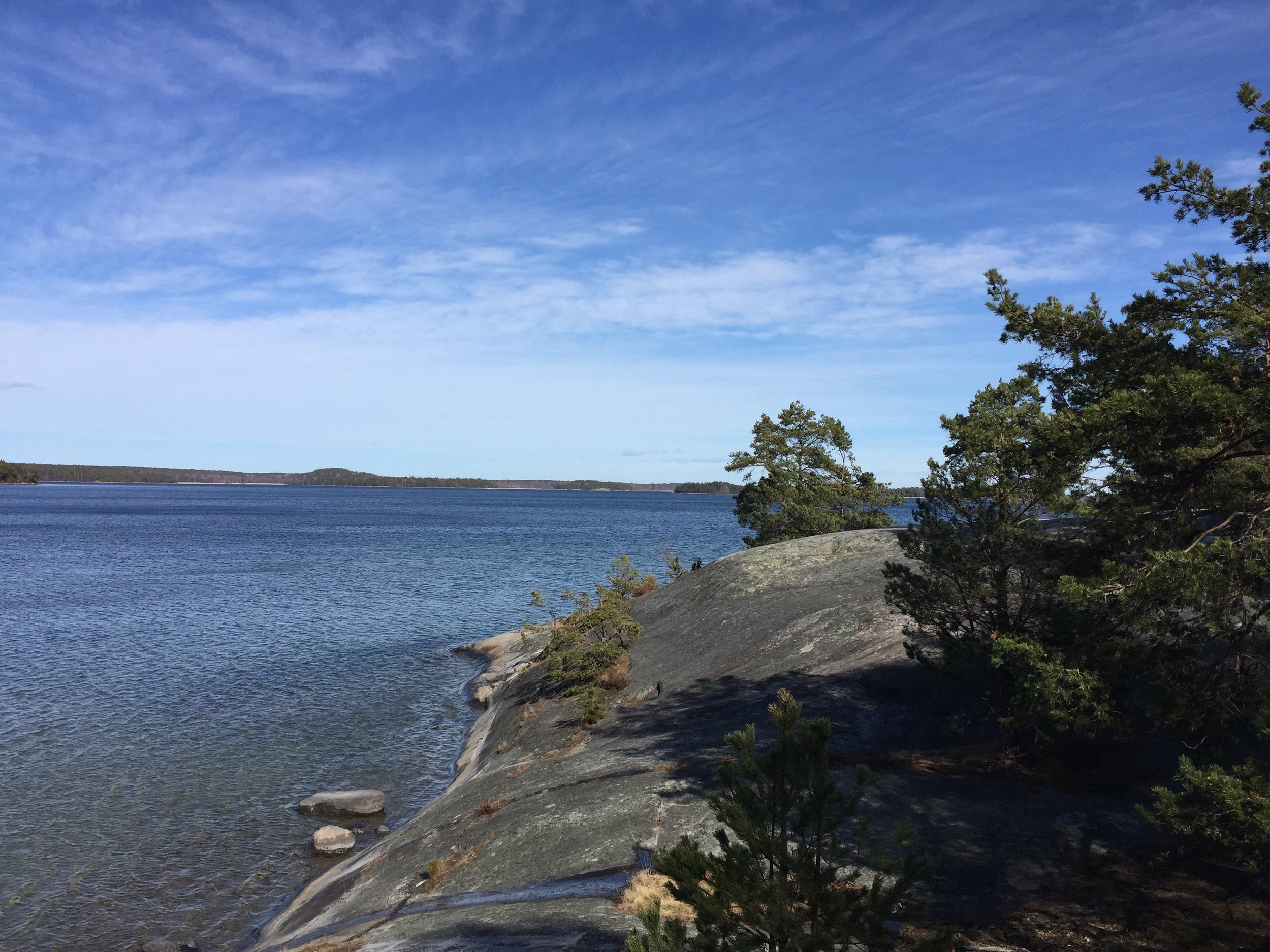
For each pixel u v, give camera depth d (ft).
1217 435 34.04
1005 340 43.34
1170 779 45.55
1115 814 42.86
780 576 102.27
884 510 145.69
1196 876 37.06
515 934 37.35
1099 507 38.37
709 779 51.98
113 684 111.75
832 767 51.24
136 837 65.31
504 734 82.48
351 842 63.82
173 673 118.42
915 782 48.03
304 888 57.36
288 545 347.77
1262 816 26.27
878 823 43.16
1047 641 39.37
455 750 88.43
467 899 44.70
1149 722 50.31
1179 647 34.37
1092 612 36.29
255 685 112.47
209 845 64.28
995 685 50.75
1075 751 50.42
